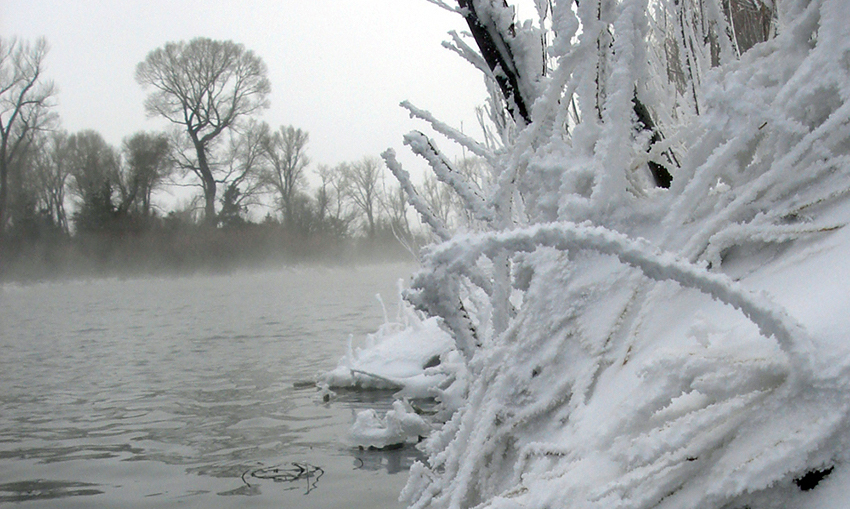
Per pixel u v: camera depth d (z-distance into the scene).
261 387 8.75
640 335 1.95
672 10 2.80
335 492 4.45
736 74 2.14
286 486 4.64
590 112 2.34
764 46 2.30
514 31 2.82
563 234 1.46
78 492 4.82
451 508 2.06
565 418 2.03
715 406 1.43
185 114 64.88
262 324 17.97
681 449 1.45
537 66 2.79
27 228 52.41
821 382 1.32
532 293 2.33
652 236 2.09
